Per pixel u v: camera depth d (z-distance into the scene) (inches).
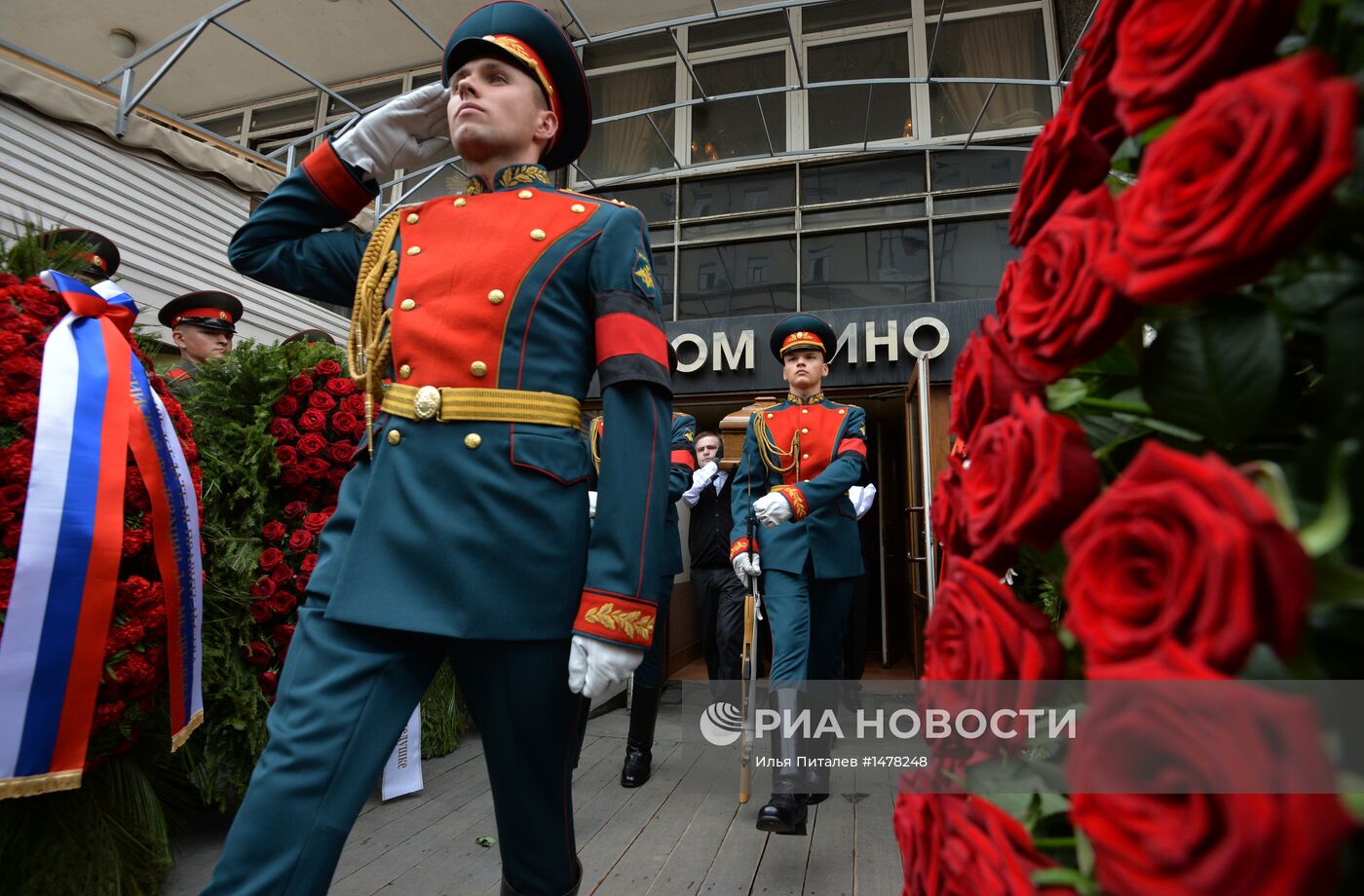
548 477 47.7
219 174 195.5
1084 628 13.3
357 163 61.1
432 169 272.4
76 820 68.7
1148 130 16.8
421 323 49.7
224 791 97.5
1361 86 13.0
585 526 49.5
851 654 144.0
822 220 280.2
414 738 109.6
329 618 44.5
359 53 315.6
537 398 48.8
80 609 61.5
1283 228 11.5
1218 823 11.1
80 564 61.6
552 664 47.3
